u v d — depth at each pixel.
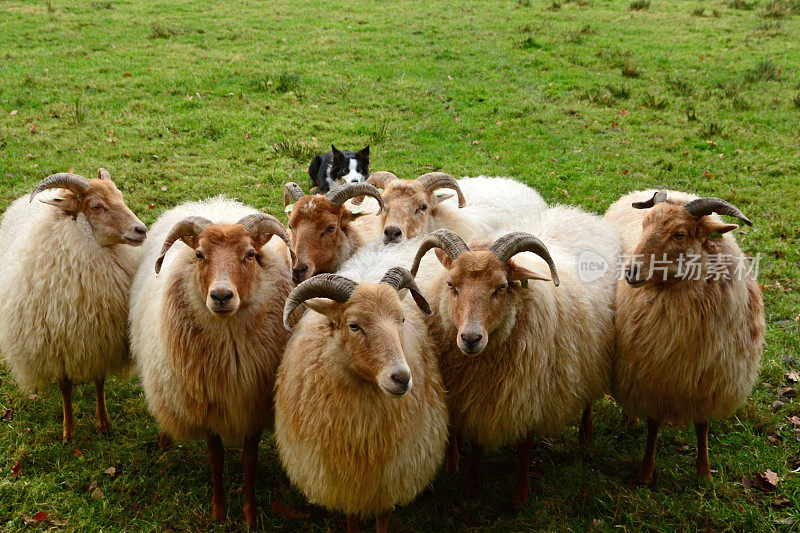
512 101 14.29
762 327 5.48
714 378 5.09
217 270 4.38
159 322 4.80
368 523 5.09
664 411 5.36
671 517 5.09
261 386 4.86
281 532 4.99
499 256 4.51
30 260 5.61
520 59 17.00
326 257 5.84
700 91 14.80
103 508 5.16
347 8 22.09
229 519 5.11
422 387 4.46
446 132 12.77
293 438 4.47
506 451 5.96
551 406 5.05
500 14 21.56
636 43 18.62
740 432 5.92
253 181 10.59
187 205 6.35
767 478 5.34
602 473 5.64
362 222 6.93
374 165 11.19
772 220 9.31
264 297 4.86
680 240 4.83
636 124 13.12
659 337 5.07
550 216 6.30
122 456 5.76
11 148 11.30
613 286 5.66
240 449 5.93
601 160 11.39
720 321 4.96
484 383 4.82
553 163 11.36
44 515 5.05
